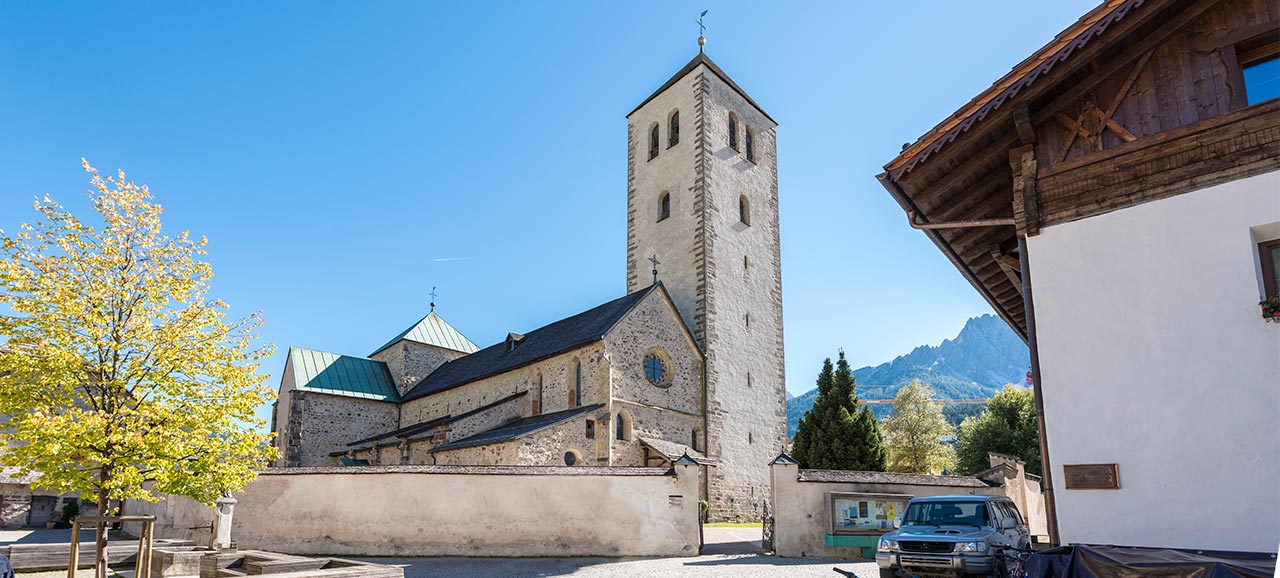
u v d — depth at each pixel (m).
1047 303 11.04
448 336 56.06
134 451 14.41
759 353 42.59
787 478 23.17
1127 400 10.20
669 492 23.62
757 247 44.94
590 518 23.03
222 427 15.45
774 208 47.19
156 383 15.08
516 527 22.81
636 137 48.53
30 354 13.97
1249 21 10.27
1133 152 10.81
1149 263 10.41
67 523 36.47
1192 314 9.98
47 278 14.44
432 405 46.59
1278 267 9.86
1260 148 9.89
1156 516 9.73
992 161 12.45
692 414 37.66
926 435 54.97
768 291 44.72
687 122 44.53
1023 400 54.59
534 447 29.58
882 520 22.73
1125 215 10.71
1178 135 10.48
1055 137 11.55
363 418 48.59
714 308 40.62
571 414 32.44
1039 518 31.38
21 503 36.16
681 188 43.81
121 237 15.16
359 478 23.22
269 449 16.48
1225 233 9.94
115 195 15.26
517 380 38.97
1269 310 9.29
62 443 13.67
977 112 11.50
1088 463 10.29
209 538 21.84
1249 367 9.50
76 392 14.72
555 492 23.20
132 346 15.06
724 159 44.34
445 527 22.78
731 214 43.75
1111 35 10.71
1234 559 7.80
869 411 42.97
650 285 40.97
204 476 15.05
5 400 14.00
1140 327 10.30
